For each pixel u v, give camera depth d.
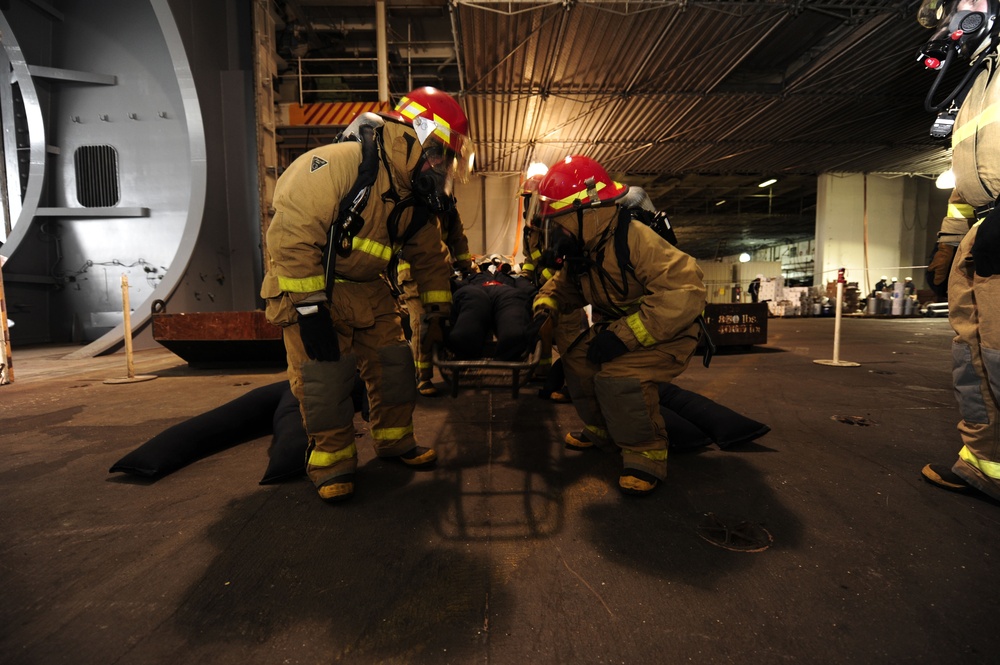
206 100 8.98
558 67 9.91
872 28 8.74
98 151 9.32
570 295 2.43
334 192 1.65
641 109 11.77
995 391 1.74
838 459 2.36
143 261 9.37
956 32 1.66
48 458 2.50
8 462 2.44
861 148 14.82
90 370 5.66
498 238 15.66
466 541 1.62
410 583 1.39
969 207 1.98
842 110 12.05
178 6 8.31
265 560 1.51
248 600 1.31
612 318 2.23
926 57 1.82
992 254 1.63
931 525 1.70
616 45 9.19
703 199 22.58
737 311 6.26
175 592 1.35
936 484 2.03
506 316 3.32
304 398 1.88
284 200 1.62
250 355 5.44
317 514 1.83
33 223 9.02
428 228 2.25
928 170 17.19
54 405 3.74
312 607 1.28
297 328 1.87
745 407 3.39
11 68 9.58
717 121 12.58
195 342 5.11
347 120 10.17
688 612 1.25
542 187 2.04
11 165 9.96
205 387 4.44
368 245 1.83
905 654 1.10
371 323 2.01
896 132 13.51
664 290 1.86
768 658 1.09
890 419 3.07
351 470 1.99
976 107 1.73
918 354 6.21
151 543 1.62
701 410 2.70
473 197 15.68
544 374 4.15
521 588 1.36
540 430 2.92
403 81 11.84
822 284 17.62
